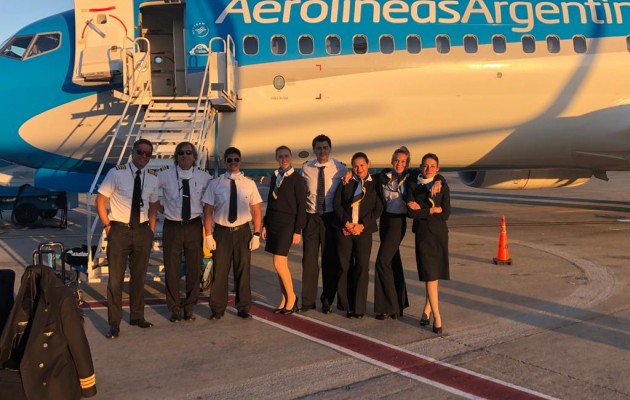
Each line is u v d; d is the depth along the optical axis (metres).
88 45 9.17
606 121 10.97
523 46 10.60
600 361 4.28
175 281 5.43
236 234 5.43
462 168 11.80
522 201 19.94
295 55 9.83
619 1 11.34
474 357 4.39
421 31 10.25
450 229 11.96
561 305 5.89
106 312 5.82
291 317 5.59
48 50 9.63
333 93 9.91
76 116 9.45
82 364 3.44
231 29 9.76
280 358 4.41
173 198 5.34
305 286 5.71
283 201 5.45
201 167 8.08
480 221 13.43
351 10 10.15
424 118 10.27
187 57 9.59
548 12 10.89
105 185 5.05
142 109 9.34
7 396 3.29
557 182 13.40
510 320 5.39
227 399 3.65
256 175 11.30
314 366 4.23
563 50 10.78
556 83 10.71
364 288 5.49
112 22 9.20
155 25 10.90
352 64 9.96
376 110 10.05
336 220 5.45
